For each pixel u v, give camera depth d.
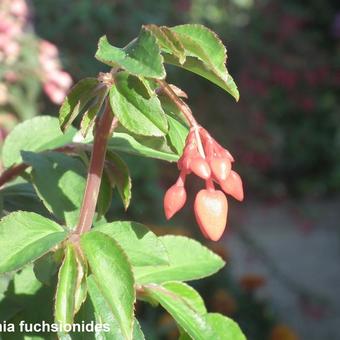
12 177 0.26
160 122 0.20
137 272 0.25
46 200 0.24
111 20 1.01
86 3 0.99
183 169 0.20
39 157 0.25
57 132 0.28
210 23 1.34
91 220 0.22
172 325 0.62
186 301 0.24
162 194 0.84
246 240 1.20
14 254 0.21
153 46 0.19
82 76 0.90
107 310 0.22
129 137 0.25
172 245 0.26
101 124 0.22
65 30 0.98
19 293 0.24
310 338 1.09
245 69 1.34
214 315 0.24
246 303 0.80
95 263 0.20
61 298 0.20
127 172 0.24
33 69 0.71
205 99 1.16
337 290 1.32
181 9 1.21
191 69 0.21
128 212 0.80
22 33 0.77
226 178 0.20
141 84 0.20
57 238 0.21
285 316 1.15
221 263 0.26
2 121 0.68
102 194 0.24
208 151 0.20
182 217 0.95
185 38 0.20
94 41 0.99
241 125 1.21
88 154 0.26
